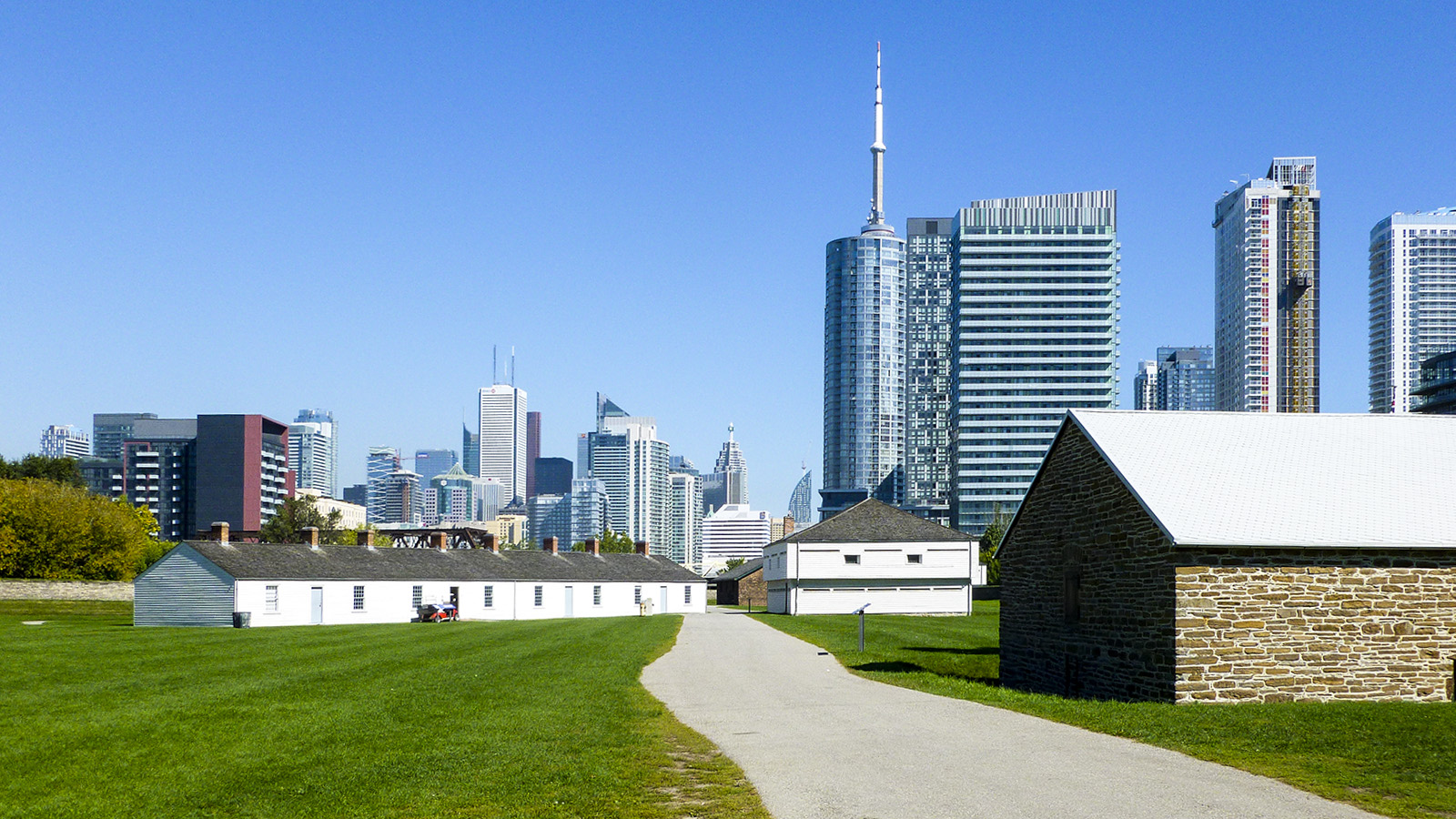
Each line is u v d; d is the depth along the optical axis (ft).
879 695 90.07
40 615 247.91
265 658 126.82
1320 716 72.43
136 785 56.95
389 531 349.41
